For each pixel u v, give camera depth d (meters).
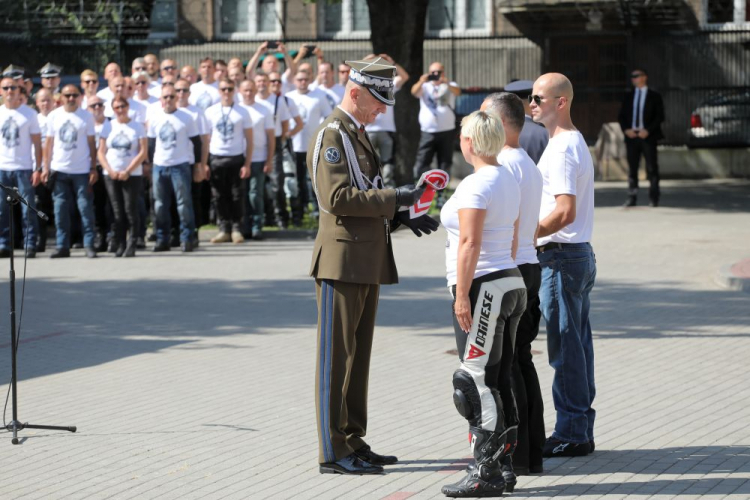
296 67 22.48
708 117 31.59
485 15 38.50
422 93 22.75
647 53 32.38
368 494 6.92
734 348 11.06
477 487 6.79
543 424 7.30
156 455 7.77
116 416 8.83
